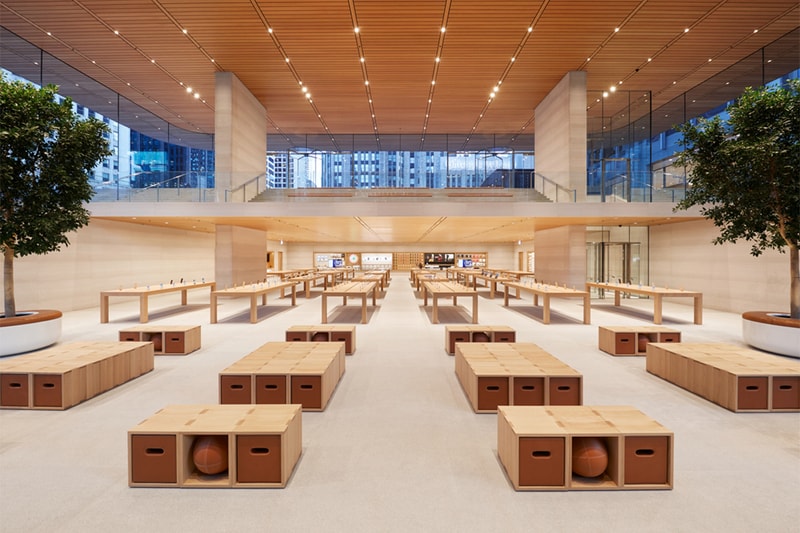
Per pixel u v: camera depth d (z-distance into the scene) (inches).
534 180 557.6
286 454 113.0
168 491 109.5
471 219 538.9
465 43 466.6
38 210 259.8
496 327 272.2
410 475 117.5
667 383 204.5
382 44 470.9
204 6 396.2
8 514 99.3
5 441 139.6
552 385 165.6
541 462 109.7
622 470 110.1
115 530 93.7
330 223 594.2
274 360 186.4
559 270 631.8
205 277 788.6
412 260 1338.6
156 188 526.0
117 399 181.3
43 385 168.7
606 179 537.0
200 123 787.4
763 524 96.2
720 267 481.1
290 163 577.0
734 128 269.7
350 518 97.9
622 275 630.5
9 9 402.3
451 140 868.6
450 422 156.6
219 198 534.0
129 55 500.7
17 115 246.1
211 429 111.8
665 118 693.3
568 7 395.5
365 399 181.6
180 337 262.7
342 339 264.2
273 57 503.5
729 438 142.9
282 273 836.0
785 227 264.4
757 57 501.7
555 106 590.9
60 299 458.0
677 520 97.6
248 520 97.2
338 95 628.7
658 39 457.4
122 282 561.6
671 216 495.8
